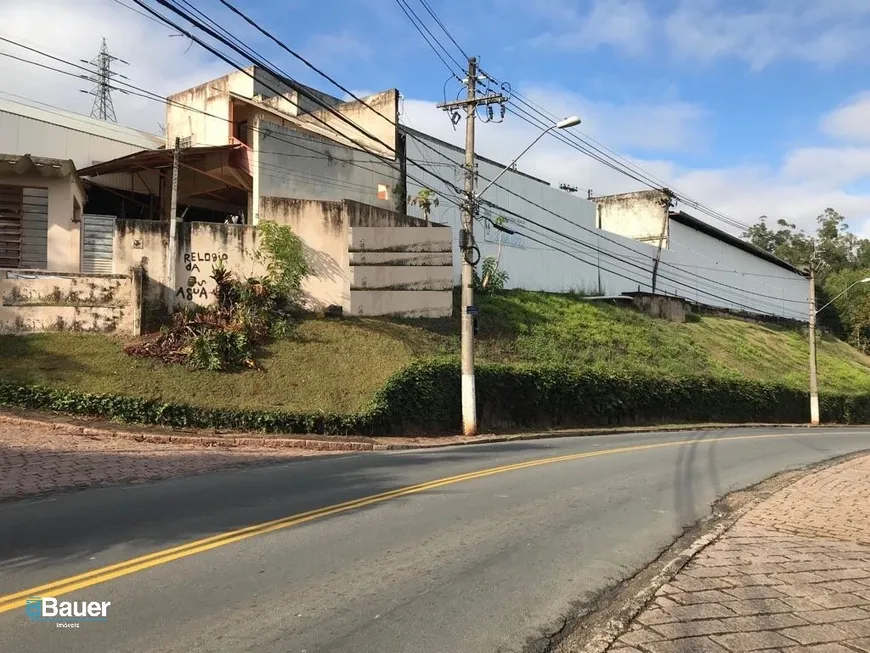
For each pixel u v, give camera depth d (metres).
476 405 21.48
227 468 12.20
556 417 24.22
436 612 5.27
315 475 11.47
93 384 16.30
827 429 32.06
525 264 35.56
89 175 27.58
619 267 42.72
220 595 5.42
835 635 4.86
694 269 50.66
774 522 9.04
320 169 25.92
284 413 16.36
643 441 20.22
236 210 32.22
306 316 21.97
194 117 32.94
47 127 29.14
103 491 9.64
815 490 11.75
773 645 4.66
